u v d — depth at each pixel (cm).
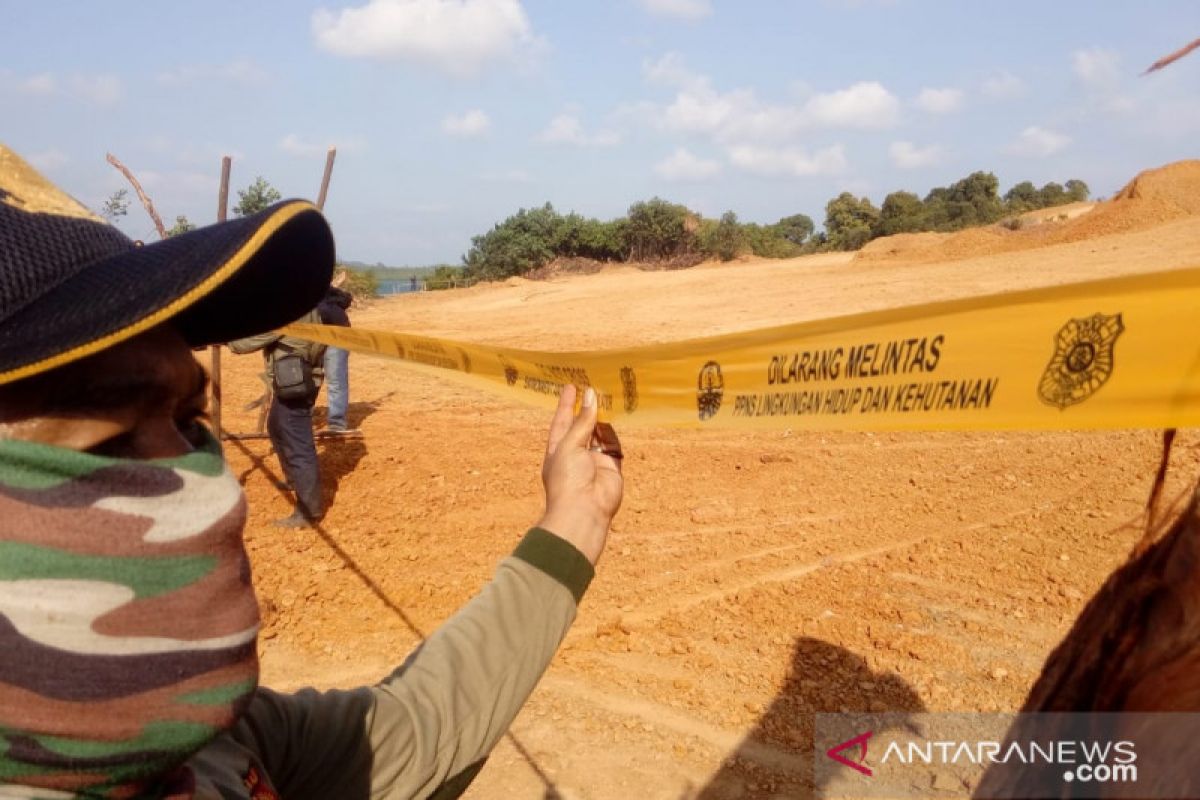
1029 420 118
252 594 113
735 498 734
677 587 568
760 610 533
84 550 97
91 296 101
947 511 682
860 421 144
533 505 745
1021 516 662
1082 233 3017
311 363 685
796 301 2395
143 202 651
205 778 126
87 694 98
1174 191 3094
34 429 102
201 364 121
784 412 158
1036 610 521
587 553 173
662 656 488
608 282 3656
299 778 150
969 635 496
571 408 185
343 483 816
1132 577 96
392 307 3338
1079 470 753
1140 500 674
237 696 107
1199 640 88
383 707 157
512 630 166
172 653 101
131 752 101
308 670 490
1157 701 90
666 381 187
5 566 96
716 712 436
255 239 110
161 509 102
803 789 379
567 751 412
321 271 138
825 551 617
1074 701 96
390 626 534
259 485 808
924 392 132
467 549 648
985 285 2330
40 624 96
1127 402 108
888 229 8169
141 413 108
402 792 155
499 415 1121
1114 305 110
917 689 446
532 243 6425
